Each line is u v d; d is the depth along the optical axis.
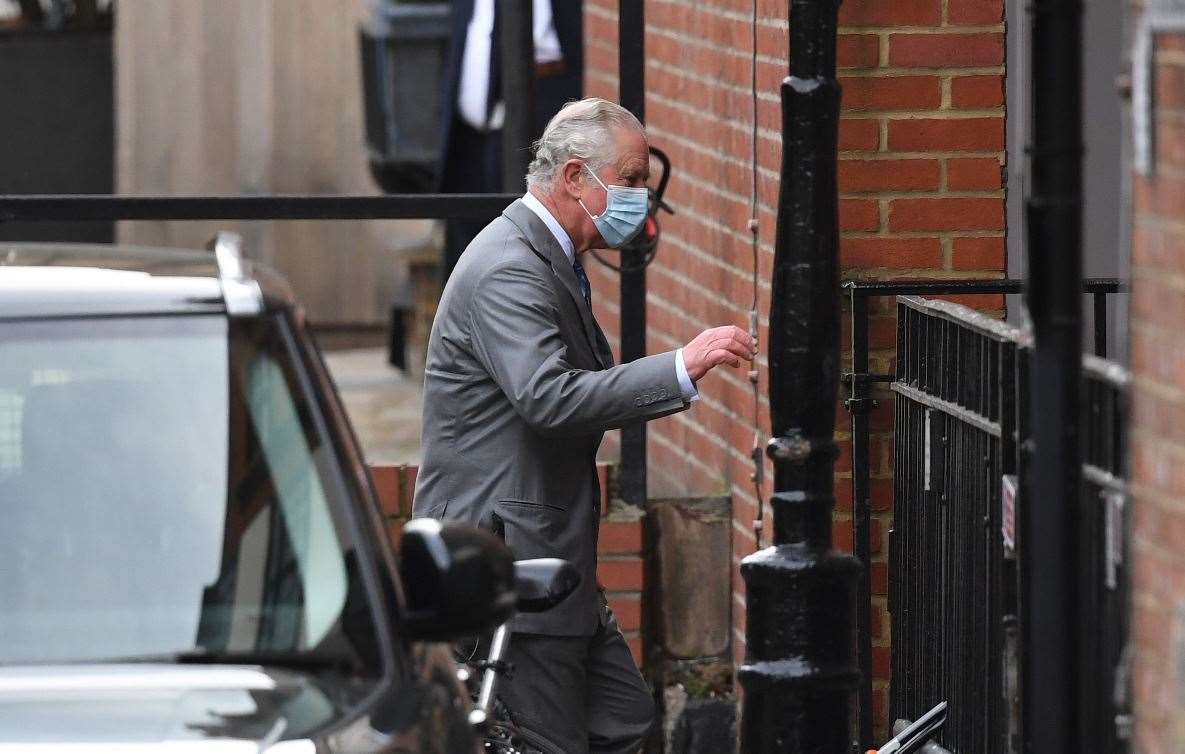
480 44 33.25
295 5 47.00
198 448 13.16
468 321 19.22
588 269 33.50
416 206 24.09
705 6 26.19
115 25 46.09
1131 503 13.39
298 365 13.58
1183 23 12.38
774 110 22.98
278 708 12.10
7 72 45.44
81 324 13.45
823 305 16.45
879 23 21.72
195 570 12.87
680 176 27.77
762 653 16.64
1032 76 13.98
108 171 46.25
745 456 24.72
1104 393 14.72
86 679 12.25
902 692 20.38
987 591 17.36
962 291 20.88
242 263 14.34
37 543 12.85
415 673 12.85
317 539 13.06
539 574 15.98
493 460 19.31
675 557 25.89
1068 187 13.95
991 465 17.27
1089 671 14.90
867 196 21.92
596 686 20.72
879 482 22.14
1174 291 12.57
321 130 47.31
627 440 25.97
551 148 19.48
